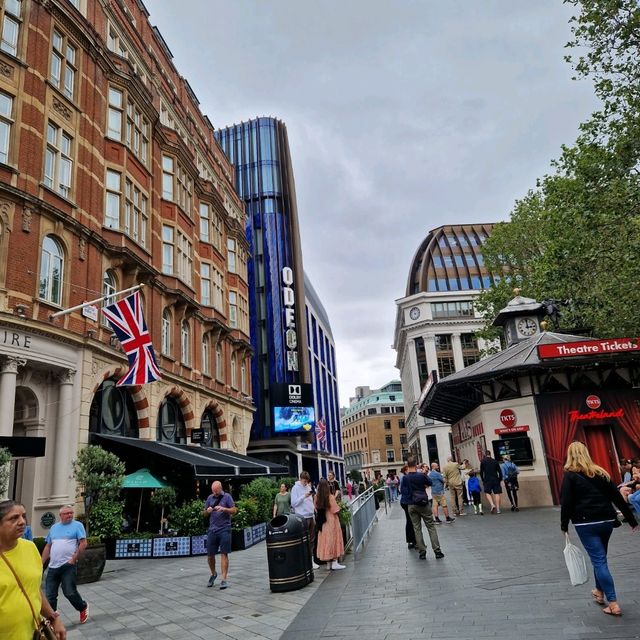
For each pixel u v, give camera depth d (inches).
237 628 259.0
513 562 343.3
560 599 245.8
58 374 605.9
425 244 3580.2
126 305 611.5
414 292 3425.2
